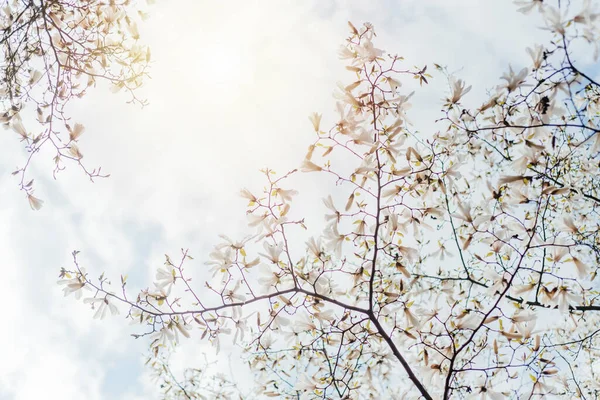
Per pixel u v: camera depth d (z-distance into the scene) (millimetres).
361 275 2459
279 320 2447
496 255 2496
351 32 2402
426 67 2383
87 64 2639
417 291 2730
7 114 2566
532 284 2430
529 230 2410
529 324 2387
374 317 2428
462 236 2689
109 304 2416
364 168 2396
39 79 2598
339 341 2553
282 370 2635
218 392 3246
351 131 2400
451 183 2527
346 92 2424
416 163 2525
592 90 2486
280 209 2422
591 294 2691
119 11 2660
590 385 2943
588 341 2920
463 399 2482
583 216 2830
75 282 2398
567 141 2570
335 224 2439
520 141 2500
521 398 2416
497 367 2385
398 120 2422
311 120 2406
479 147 2729
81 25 2695
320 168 2408
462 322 2445
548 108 2281
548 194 2395
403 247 2508
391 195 2490
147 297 2410
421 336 2516
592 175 2768
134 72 2672
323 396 2490
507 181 2430
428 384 2512
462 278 2709
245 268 2439
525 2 2199
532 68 2262
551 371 2395
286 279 2467
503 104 2381
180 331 2420
